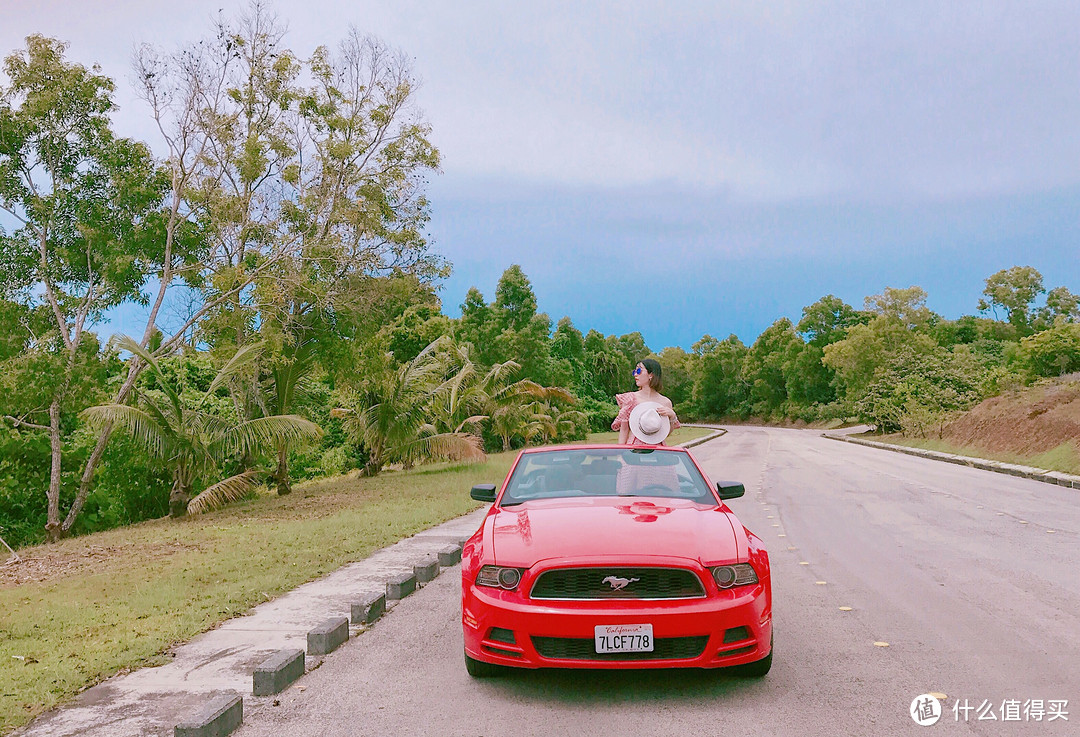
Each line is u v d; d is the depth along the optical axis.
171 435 15.77
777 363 116.62
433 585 7.79
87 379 15.06
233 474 20.75
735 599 4.26
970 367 54.69
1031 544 9.34
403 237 20.14
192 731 3.75
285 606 6.90
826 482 18.44
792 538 10.05
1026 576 7.47
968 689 4.38
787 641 5.42
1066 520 11.49
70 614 6.85
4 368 14.62
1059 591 6.82
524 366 54.81
